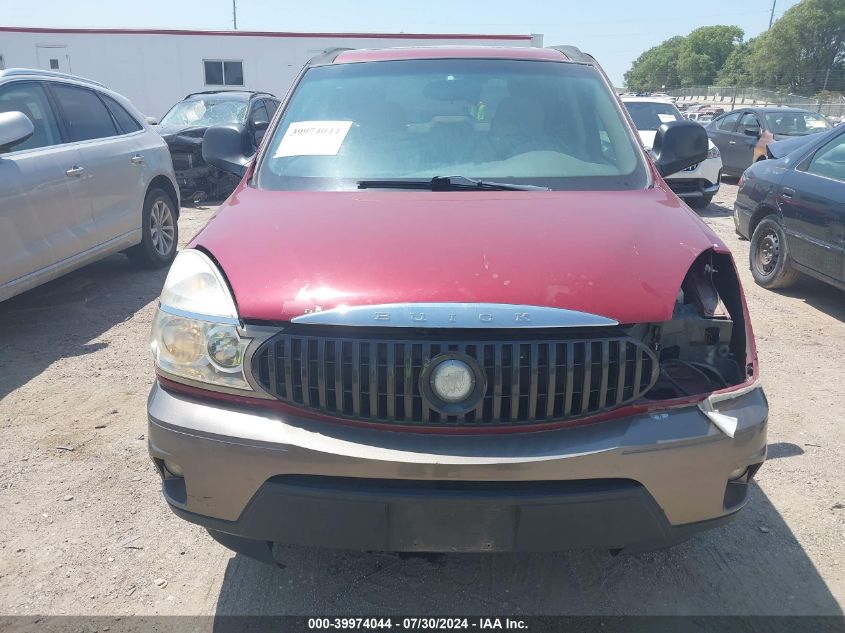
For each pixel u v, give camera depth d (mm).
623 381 2004
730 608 2492
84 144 5703
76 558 2777
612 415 2027
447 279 2051
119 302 5980
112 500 3158
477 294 2004
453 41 21391
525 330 1969
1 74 5148
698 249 2277
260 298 2078
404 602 2537
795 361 4801
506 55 3576
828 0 93000
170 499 2213
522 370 1967
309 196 2744
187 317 2166
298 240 2293
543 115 3211
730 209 11086
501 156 3021
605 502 1975
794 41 95125
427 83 3367
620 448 1956
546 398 1980
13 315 5652
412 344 1967
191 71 23188
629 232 2330
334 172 2949
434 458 1945
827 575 2654
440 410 1963
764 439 2139
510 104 3262
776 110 13727
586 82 3426
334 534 2041
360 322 1972
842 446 3619
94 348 4949
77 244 5426
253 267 2189
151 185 6840
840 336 5316
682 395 2111
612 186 2873
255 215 2549
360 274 2090
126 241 6223
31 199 4902
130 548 2840
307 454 1984
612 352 1995
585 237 2273
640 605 2510
